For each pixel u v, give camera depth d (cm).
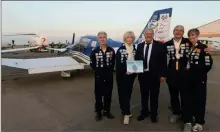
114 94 525
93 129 331
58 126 346
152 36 329
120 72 345
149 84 340
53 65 658
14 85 625
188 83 318
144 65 335
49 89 578
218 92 527
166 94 508
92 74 767
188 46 315
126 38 339
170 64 329
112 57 350
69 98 497
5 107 436
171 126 336
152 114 349
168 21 675
